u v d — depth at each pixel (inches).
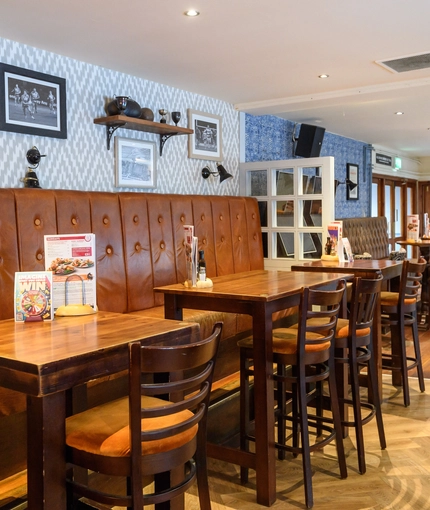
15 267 126.6
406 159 460.8
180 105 197.5
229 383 153.8
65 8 119.0
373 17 127.1
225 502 99.4
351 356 110.7
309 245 211.9
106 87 167.2
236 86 193.5
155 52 151.6
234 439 128.4
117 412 71.1
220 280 118.5
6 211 126.4
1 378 58.8
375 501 98.2
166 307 108.2
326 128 299.1
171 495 65.1
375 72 176.2
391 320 159.6
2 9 119.1
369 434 129.6
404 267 148.1
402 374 149.2
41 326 75.2
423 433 129.7
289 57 158.1
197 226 185.6
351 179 346.3
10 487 95.0
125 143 173.3
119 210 156.3
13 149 140.1
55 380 56.8
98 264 147.8
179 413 71.6
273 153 255.6
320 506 96.8
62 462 60.2
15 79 138.9
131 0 115.2
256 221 215.8
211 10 121.4
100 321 78.7
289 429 134.1
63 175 153.8
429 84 186.5
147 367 59.7
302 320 96.4
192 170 204.5
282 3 118.0
